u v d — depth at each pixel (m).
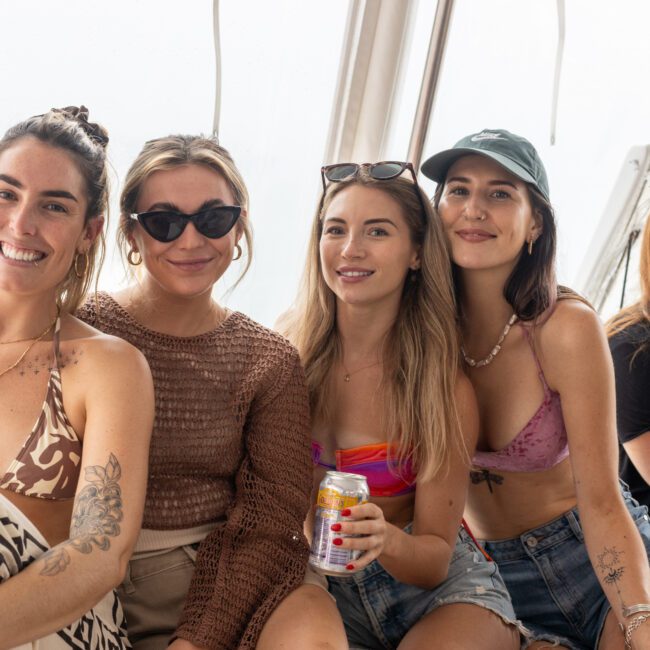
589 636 2.01
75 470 1.52
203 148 1.81
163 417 1.76
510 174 1.96
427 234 2.00
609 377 1.94
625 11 2.66
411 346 1.96
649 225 2.24
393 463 1.94
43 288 1.52
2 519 1.27
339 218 1.96
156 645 1.70
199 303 1.82
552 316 1.97
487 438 2.06
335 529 1.59
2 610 1.21
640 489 2.33
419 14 2.52
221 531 1.73
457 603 1.83
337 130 2.52
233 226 1.78
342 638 1.59
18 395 1.52
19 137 1.52
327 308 2.06
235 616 1.63
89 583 1.31
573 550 2.02
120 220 1.84
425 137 2.60
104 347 1.54
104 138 1.66
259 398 1.83
